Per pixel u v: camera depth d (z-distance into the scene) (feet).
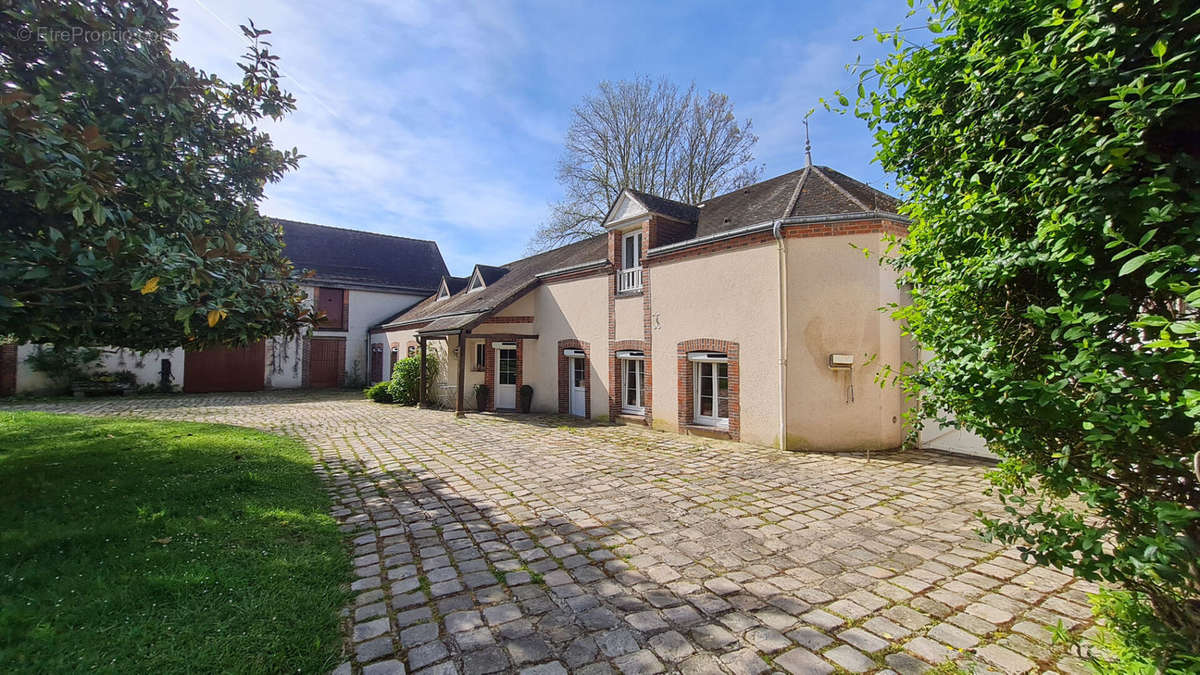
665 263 36.06
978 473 22.82
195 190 18.10
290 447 28.89
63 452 24.52
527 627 10.18
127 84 15.10
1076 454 6.66
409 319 68.59
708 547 14.42
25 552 12.34
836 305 27.43
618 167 77.05
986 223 7.45
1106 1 5.82
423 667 8.84
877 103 9.00
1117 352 5.92
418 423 41.11
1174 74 5.19
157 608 10.11
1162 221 5.24
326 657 9.02
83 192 10.44
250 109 19.77
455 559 13.70
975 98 7.52
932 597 11.27
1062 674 8.41
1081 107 6.27
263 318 18.02
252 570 12.03
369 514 17.62
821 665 8.84
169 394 65.31
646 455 27.53
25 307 12.14
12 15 11.89
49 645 8.65
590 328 42.65
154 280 11.19
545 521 16.81
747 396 30.50
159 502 16.76
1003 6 6.89
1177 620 6.57
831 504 18.43
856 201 28.58
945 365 8.00
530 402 47.91
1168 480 5.98
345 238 89.86
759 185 39.96
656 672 8.69
